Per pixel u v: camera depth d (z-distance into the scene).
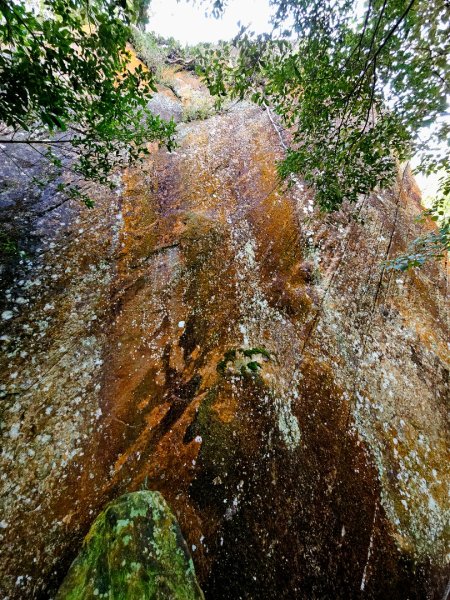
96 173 3.93
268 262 5.73
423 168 3.70
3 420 3.22
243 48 2.96
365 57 3.04
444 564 3.37
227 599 2.67
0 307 3.93
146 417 3.71
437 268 6.86
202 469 3.32
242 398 3.90
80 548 2.66
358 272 5.83
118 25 2.36
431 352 5.32
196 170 7.12
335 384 4.40
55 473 3.11
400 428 4.29
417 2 2.61
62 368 3.82
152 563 2.24
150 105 8.56
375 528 3.37
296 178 6.89
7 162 5.58
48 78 2.30
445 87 2.97
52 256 4.74
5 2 1.93
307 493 3.41
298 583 2.89
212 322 4.73
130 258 5.23
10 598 2.42
